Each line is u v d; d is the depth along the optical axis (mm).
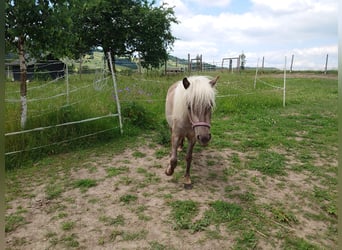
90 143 5156
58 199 3260
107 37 19094
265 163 4410
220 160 4566
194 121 2986
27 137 4520
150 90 9562
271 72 25297
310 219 2953
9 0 4227
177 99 3328
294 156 4832
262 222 2855
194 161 4504
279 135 6031
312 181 3857
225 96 9227
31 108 5867
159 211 3018
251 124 7020
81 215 2939
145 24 18969
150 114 6891
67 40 5141
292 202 3285
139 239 2559
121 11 18641
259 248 2467
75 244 2480
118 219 2863
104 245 2480
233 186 3650
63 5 4902
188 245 2480
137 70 16641
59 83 10844
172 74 17234
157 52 20703
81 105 6082
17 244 2480
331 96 11672
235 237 2594
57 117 5156
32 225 2760
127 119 6238
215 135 5969
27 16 4402
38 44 4844
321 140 5711
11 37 4535
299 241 2564
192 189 3545
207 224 2768
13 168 4078
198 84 3025
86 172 3998
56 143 4680
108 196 3338
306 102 10297
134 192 3449
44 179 3756
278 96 10633
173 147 3508
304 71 25297
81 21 17859
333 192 3535
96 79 8008
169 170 3635
